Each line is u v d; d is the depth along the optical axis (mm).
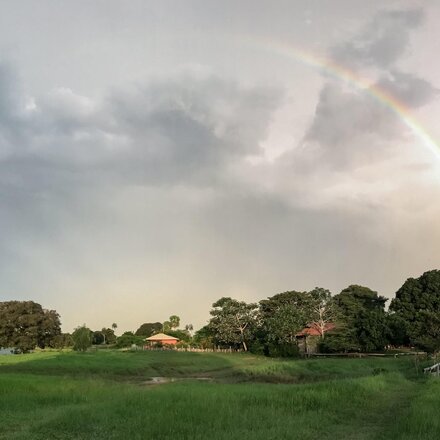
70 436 15422
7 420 18422
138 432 15336
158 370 58469
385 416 20312
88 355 72250
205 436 14594
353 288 107625
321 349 86250
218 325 104000
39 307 111312
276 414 19047
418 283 91500
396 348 88062
